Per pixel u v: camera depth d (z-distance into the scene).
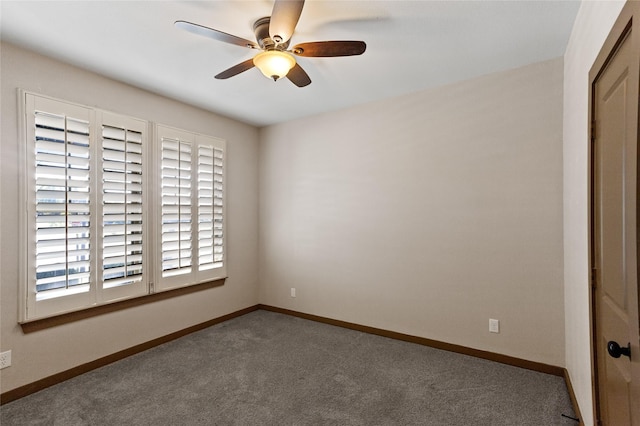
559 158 2.51
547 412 2.08
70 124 2.54
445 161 3.03
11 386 2.24
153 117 3.16
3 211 2.22
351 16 1.97
